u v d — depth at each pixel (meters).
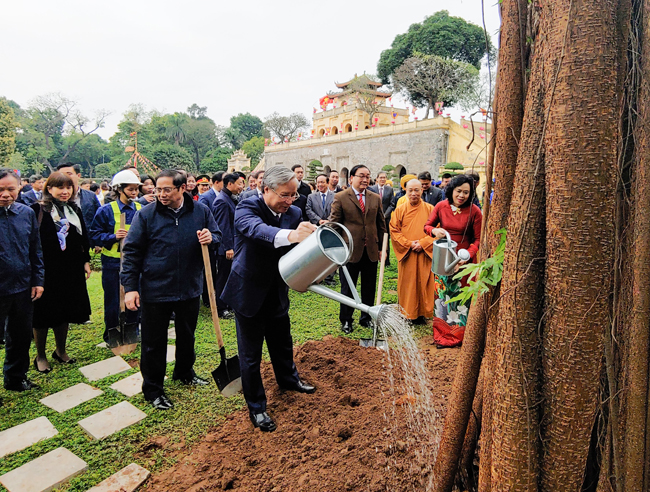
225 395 3.17
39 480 2.39
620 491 1.43
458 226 4.27
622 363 1.42
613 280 1.41
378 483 2.24
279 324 3.18
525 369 1.34
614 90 1.20
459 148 24.92
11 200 3.21
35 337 3.77
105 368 3.87
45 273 3.69
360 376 3.49
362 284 4.87
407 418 2.83
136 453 2.66
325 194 7.22
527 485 1.33
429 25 33.16
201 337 4.60
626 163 1.38
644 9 1.27
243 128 74.50
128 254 3.14
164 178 3.12
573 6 1.19
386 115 37.97
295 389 3.32
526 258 1.34
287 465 2.46
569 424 1.27
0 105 31.53
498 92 1.64
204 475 2.44
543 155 1.31
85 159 69.69
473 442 1.95
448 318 4.17
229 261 5.34
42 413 3.11
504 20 1.58
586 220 1.21
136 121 65.69
